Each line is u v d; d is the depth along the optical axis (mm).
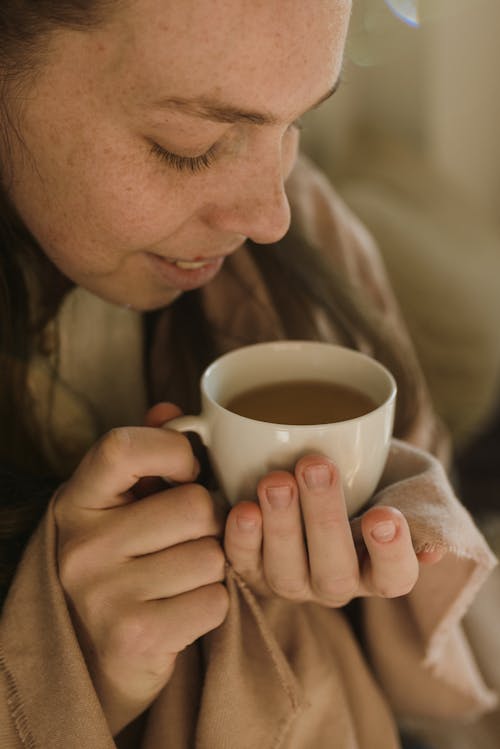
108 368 666
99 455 465
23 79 451
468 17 1545
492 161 1730
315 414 500
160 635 465
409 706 602
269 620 522
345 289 669
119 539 470
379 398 500
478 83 1629
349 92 1562
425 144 1684
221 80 426
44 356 629
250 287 659
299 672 518
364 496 478
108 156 458
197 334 657
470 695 602
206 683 493
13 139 473
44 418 638
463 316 1218
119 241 489
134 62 429
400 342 679
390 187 1458
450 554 502
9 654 480
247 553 465
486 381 1220
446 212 1425
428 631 530
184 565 466
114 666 476
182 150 453
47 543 489
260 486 444
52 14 429
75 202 479
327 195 744
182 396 666
